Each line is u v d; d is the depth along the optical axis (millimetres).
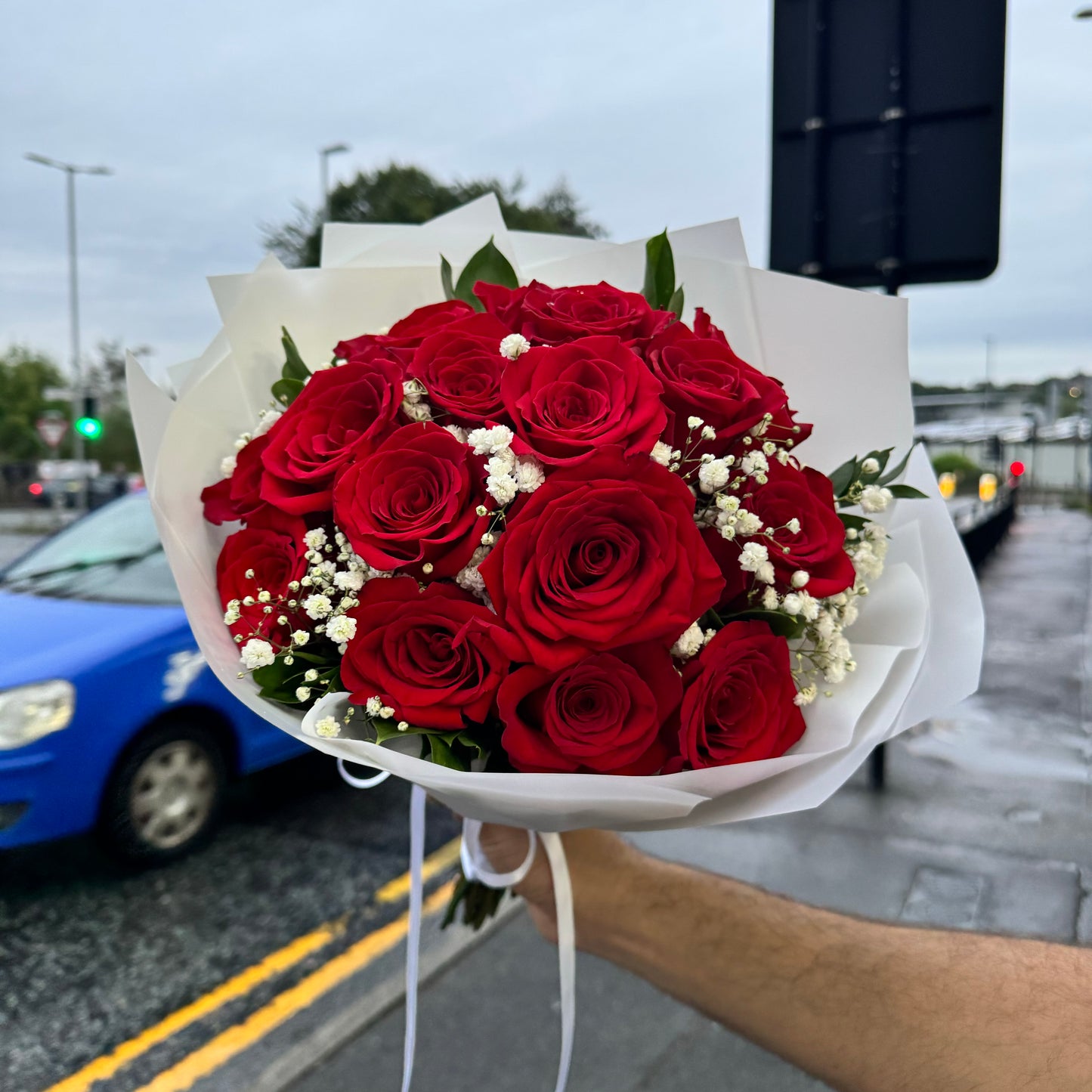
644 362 843
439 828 3426
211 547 1011
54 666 2744
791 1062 692
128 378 1034
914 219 3211
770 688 790
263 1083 2076
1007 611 7570
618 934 835
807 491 854
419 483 791
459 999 2365
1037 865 2934
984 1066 590
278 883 3008
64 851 3205
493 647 726
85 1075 2137
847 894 2779
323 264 1271
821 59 3273
